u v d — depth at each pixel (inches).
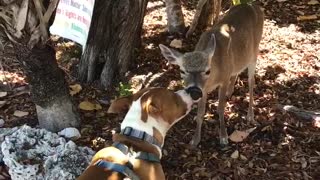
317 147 65.2
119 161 45.5
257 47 69.6
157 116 48.1
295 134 67.2
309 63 81.2
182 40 85.0
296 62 81.4
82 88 74.2
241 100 73.2
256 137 66.9
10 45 66.1
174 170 61.9
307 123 68.9
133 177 44.7
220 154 64.4
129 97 49.5
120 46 73.6
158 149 48.1
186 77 59.9
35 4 55.4
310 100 73.4
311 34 89.4
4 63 77.5
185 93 50.7
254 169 62.1
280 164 62.8
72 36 52.4
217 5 84.7
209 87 62.9
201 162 63.1
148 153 46.9
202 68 59.3
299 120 69.2
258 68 79.7
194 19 83.5
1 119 69.0
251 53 68.1
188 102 50.4
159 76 76.3
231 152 64.6
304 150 64.8
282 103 72.7
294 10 97.6
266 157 63.9
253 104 72.1
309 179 60.7
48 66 61.9
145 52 81.2
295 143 65.8
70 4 52.0
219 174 61.4
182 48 82.9
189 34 85.5
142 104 47.9
